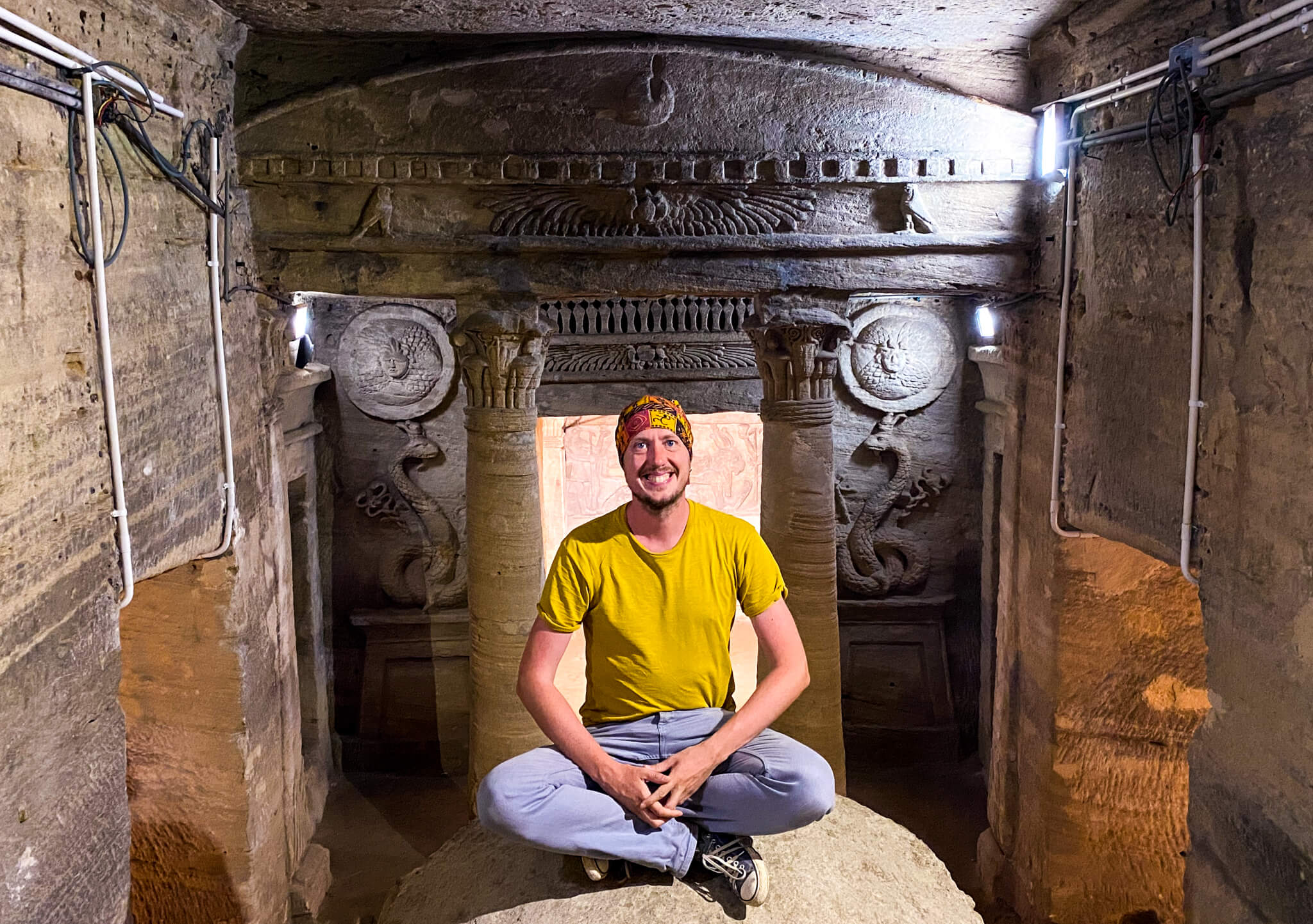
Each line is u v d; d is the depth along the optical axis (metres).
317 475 8.30
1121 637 5.98
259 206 6.07
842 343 8.38
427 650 8.53
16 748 3.20
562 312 8.29
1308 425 3.52
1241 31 3.80
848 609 8.70
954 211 6.25
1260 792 3.78
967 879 7.14
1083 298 5.54
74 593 3.63
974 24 5.67
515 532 6.44
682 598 2.96
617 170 6.12
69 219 3.71
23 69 3.41
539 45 6.05
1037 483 6.28
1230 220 4.02
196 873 5.95
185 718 5.82
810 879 3.06
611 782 2.81
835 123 6.14
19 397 3.31
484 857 3.24
